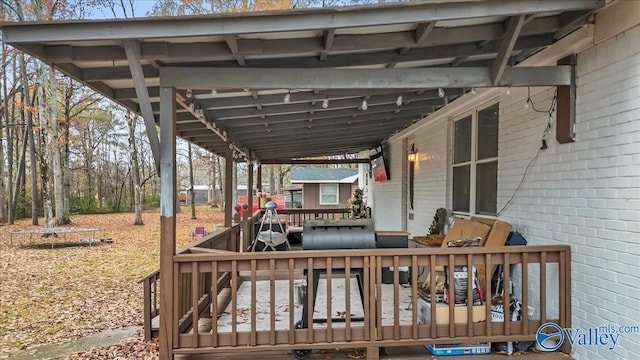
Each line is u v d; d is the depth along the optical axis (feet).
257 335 9.45
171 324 9.30
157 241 41.06
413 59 9.96
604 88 8.83
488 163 14.83
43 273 25.79
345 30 8.52
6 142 63.72
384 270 16.78
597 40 8.89
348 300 9.49
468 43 9.92
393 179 27.81
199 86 9.21
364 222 11.18
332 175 70.85
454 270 10.00
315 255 9.46
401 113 19.31
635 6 7.91
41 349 13.26
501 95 13.37
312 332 9.45
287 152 33.27
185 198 107.45
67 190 53.83
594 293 9.05
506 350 9.91
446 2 7.47
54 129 44.96
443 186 18.81
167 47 8.38
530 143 11.62
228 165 19.80
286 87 9.36
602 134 8.88
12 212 56.03
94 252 34.19
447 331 9.59
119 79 9.77
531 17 8.25
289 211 36.83
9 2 38.60
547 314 10.73
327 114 17.34
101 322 16.22
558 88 10.18
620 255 8.34
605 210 8.76
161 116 9.16
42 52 8.03
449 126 18.24
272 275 9.42
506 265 9.63
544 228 10.93
